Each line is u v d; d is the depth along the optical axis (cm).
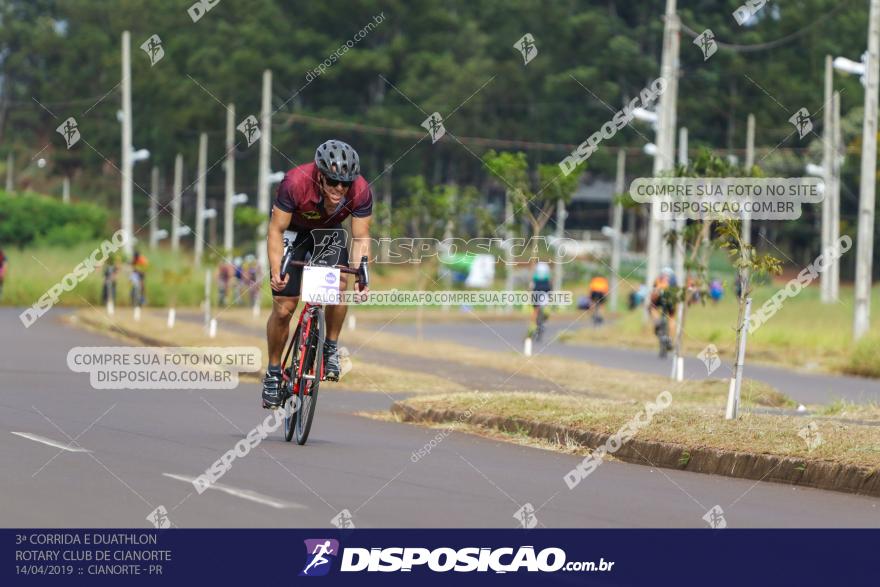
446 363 6938
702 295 6116
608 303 19038
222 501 2498
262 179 15588
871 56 8644
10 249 17612
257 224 15438
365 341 8381
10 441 3288
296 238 3369
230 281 15050
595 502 2770
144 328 8431
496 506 2644
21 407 4238
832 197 14300
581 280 19500
